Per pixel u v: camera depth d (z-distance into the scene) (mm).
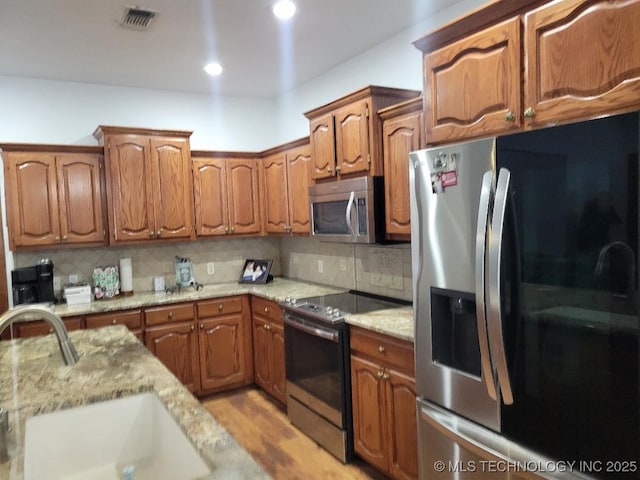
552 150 1475
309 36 3072
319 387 2936
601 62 1447
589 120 1378
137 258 4090
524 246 1564
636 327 1294
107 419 1545
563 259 1458
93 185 3643
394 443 2391
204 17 2709
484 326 1664
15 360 1952
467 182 1776
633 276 1293
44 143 3689
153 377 1711
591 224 1382
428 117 2123
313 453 2893
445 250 1899
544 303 1518
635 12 1353
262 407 3631
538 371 1555
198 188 4039
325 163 3154
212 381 3854
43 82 3740
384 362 2434
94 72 3629
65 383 1660
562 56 1563
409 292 3061
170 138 3865
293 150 3732
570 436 1482
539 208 1517
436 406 2033
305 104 4180
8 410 1432
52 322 1798
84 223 3613
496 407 1727
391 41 3162
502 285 1628
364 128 2773
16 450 1200
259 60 3500
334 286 3881
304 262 4312
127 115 4070
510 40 1735
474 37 1878
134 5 2525
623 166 1303
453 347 1943
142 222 3771
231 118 4535
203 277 4402
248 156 4234
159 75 3766
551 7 1590
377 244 3064
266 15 2721
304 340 3066
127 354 2025
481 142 1707
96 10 2568
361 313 2756
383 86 2947
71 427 1489
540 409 1564
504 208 1583
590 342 1404
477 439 1800
